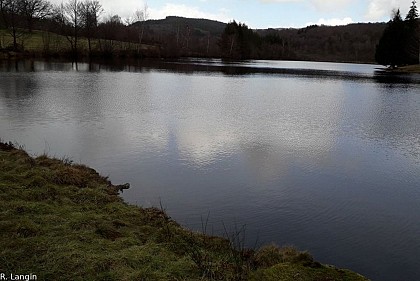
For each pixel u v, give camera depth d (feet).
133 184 38.63
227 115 79.20
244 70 229.86
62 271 18.72
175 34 455.22
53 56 250.16
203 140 57.21
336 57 525.34
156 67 218.79
